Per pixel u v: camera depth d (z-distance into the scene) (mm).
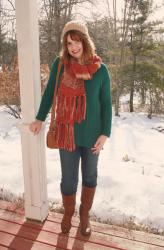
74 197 2514
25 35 2316
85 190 2498
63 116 2217
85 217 2549
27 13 2266
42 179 2705
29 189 2686
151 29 10719
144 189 3605
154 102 10133
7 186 3539
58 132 2264
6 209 2957
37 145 2570
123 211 3055
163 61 10906
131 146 6109
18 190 3441
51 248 2430
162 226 2838
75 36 2072
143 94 10531
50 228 2670
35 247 2441
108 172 4141
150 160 5168
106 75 2207
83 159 2398
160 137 7000
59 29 12273
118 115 9469
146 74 10297
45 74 7965
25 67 2396
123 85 10438
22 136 2570
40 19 12500
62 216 2846
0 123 7551
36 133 2479
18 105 8047
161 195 3469
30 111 2490
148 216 2957
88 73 2104
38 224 2725
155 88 10102
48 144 2340
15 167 4180
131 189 3582
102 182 3752
